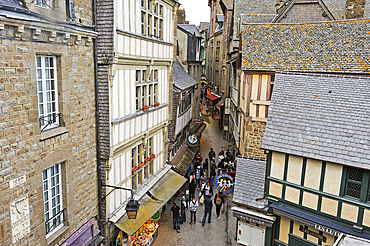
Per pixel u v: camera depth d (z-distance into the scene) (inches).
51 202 262.2
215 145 984.3
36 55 234.4
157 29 468.8
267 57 582.2
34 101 226.7
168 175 546.0
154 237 458.6
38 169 235.3
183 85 701.9
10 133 208.1
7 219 209.3
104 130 331.3
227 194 642.8
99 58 323.0
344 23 561.9
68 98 270.4
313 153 328.2
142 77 436.1
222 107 1152.8
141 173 453.7
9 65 203.0
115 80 343.6
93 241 315.3
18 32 205.3
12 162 211.2
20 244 221.6
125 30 349.1
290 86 423.8
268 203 366.6
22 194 221.5
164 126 543.8
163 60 501.0
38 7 232.1
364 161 299.7
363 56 517.3
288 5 666.2
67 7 264.4
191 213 509.7
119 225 358.6
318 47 561.6
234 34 825.5
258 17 773.3
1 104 199.3
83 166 304.0
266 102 583.2
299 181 340.5
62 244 268.8
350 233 300.7
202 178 641.0
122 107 367.6
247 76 590.6
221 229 499.2
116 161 366.9
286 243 364.8
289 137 357.4
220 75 1295.5
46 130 249.1
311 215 333.1
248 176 417.1
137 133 421.7
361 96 369.1
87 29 296.0
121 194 386.6
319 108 376.8
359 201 302.7
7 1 200.7
